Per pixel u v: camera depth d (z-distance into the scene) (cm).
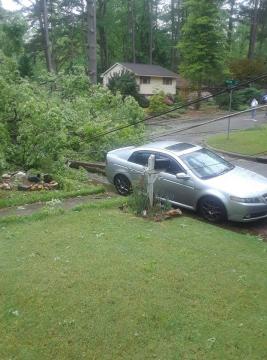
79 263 595
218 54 4031
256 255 650
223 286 532
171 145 1062
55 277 550
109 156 1152
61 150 1251
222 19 4900
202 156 1002
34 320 454
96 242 682
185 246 672
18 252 644
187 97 4091
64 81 1758
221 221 897
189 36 4056
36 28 4450
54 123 1158
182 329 436
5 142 1190
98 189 1091
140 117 1753
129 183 1098
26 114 1180
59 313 465
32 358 393
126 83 4050
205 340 418
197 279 550
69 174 1230
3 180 1166
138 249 651
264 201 878
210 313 468
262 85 4319
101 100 1764
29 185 1120
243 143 1981
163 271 570
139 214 858
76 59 5334
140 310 470
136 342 414
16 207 938
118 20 5953
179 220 836
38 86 1623
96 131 1509
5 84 1239
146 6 6100
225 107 3912
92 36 2266
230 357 393
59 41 4512
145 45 6256
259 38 5778
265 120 3056
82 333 429
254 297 506
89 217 830
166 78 4697
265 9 5628
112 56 6384
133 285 527
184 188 945
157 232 744
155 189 993
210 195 895
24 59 3862
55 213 854
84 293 507
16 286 527
